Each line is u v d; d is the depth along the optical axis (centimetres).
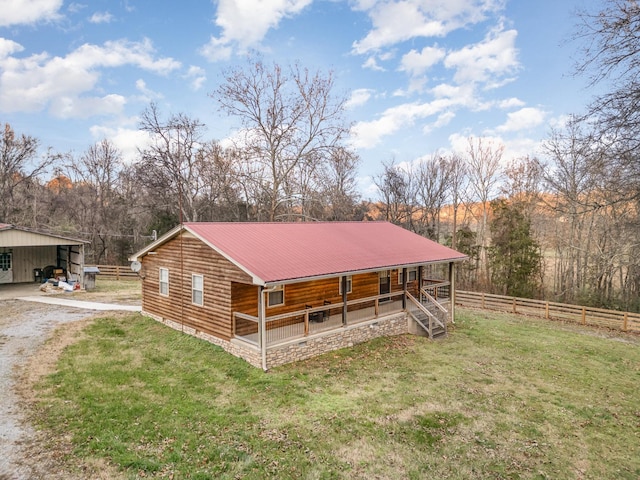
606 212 2227
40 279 2277
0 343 1155
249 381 991
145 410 799
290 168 3045
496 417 866
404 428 795
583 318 1869
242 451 682
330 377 1057
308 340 1192
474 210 3684
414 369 1152
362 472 645
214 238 1226
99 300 1873
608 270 2292
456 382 1060
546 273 2962
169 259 1423
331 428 780
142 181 3081
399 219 3712
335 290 1493
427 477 641
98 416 757
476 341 1486
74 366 1004
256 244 1271
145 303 1567
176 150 2998
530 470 677
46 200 3822
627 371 1214
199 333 1297
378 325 1450
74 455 631
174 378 981
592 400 982
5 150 3297
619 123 959
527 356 1324
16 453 627
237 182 3148
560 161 2430
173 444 687
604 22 941
